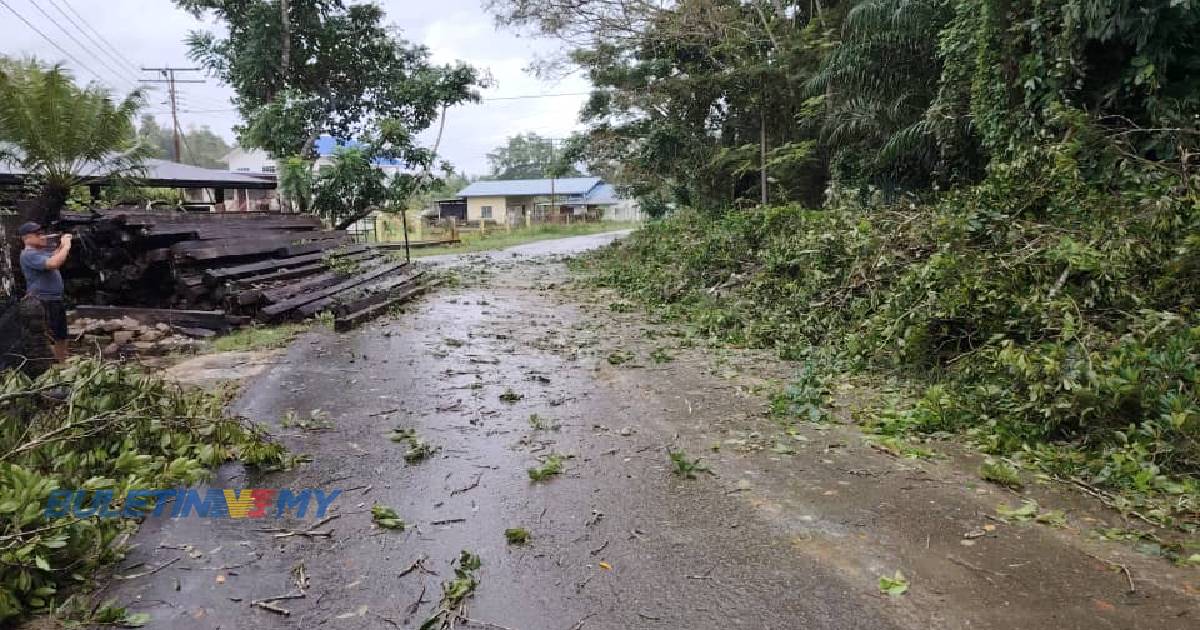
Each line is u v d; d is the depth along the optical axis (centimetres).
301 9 2130
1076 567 306
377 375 654
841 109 1351
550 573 305
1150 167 664
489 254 2322
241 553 322
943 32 1023
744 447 461
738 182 2086
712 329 861
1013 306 559
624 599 284
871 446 461
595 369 683
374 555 321
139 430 391
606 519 357
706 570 306
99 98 937
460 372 668
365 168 1984
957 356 585
